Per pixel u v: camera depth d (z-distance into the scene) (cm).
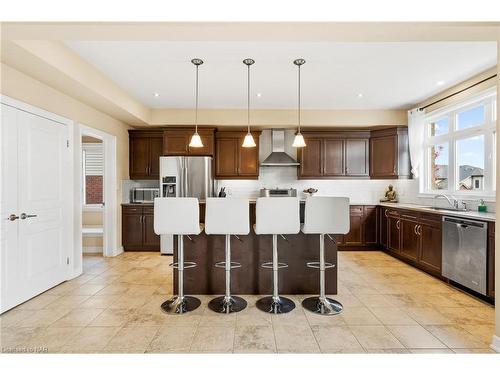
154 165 525
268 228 259
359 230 511
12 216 264
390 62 310
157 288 321
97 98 352
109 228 466
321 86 387
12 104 261
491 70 328
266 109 503
